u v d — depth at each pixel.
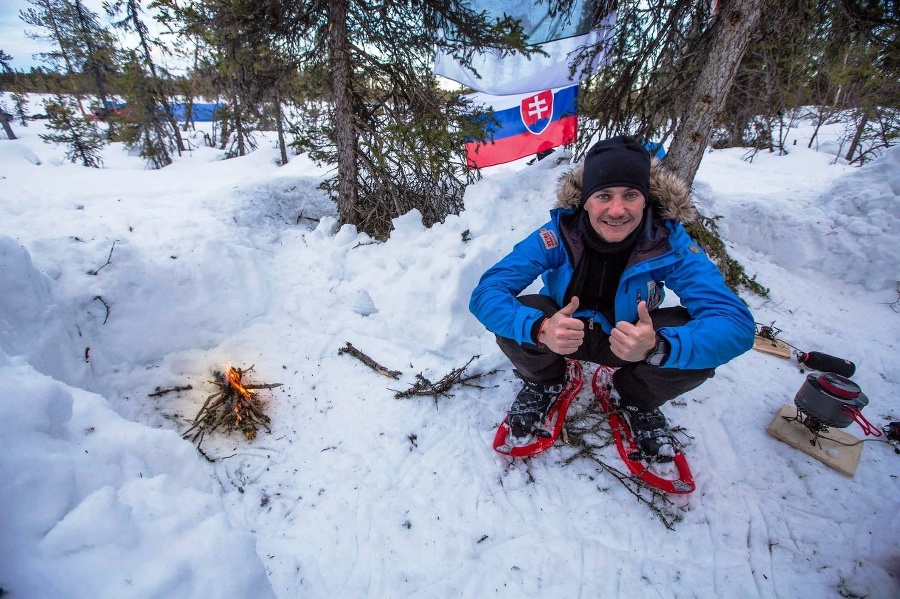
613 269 1.78
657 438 1.97
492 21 4.23
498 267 1.90
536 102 5.32
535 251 1.87
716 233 4.14
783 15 3.32
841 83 6.42
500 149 5.64
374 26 4.12
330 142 4.81
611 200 1.56
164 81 16.42
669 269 1.72
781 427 2.20
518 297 2.02
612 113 4.59
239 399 2.31
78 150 16.70
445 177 4.71
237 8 3.53
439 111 4.29
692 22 3.66
